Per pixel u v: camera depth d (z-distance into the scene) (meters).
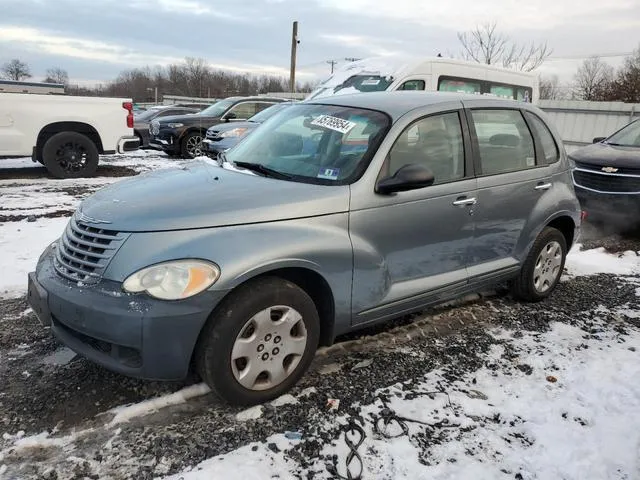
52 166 10.02
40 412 2.85
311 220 3.04
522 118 4.46
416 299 3.62
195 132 14.59
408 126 3.54
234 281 2.68
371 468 2.53
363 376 3.33
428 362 3.55
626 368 3.56
